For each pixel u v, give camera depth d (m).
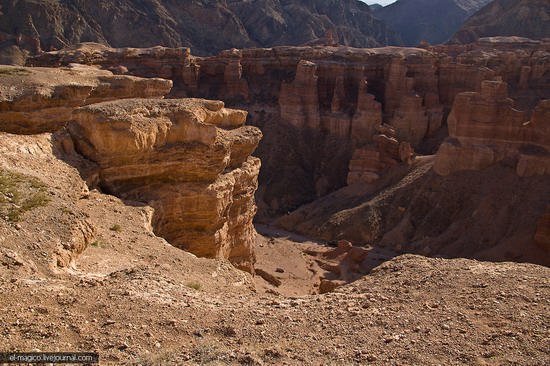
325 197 70.19
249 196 35.56
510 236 49.09
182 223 29.72
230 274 20.95
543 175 52.28
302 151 84.69
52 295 13.13
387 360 10.86
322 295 15.27
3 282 13.49
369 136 80.81
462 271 15.78
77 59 80.31
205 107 32.69
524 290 14.03
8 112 34.53
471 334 11.89
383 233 58.12
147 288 14.60
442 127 83.19
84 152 27.66
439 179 58.53
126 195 27.72
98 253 19.34
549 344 11.26
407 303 13.83
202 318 12.91
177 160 28.98
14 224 17.22
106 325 11.91
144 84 48.91
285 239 59.94
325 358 10.95
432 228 55.47
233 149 33.34
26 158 24.34
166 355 10.70
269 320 12.97
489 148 56.38
